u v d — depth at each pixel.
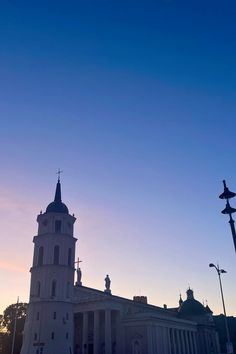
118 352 85.62
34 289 68.06
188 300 139.00
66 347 63.81
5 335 105.38
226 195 25.97
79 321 92.94
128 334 87.94
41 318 64.56
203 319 129.38
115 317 90.62
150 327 86.88
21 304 109.44
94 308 85.69
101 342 87.12
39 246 71.56
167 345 93.81
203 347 118.31
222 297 60.97
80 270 96.94
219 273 62.34
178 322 105.56
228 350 56.12
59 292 66.94
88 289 89.00
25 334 65.69
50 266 67.94
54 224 72.19
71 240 72.69
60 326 64.50
